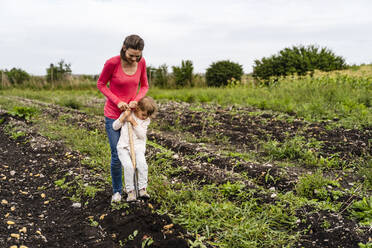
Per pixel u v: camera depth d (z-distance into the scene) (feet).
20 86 78.48
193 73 72.43
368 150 19.74
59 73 82.79
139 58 11.35
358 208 12.64
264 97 38.40
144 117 12.20
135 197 12.54
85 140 21.53
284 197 13.34
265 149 20.57
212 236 11.32
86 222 12.11
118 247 10.77
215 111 32.17
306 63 53.62
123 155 11.88
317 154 19.20
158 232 11.29
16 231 11.05
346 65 56.59
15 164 18.06
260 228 11.37
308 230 11.47
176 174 16.42
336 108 30.17
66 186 14.76
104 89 11.92
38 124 27.09
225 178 15.40
